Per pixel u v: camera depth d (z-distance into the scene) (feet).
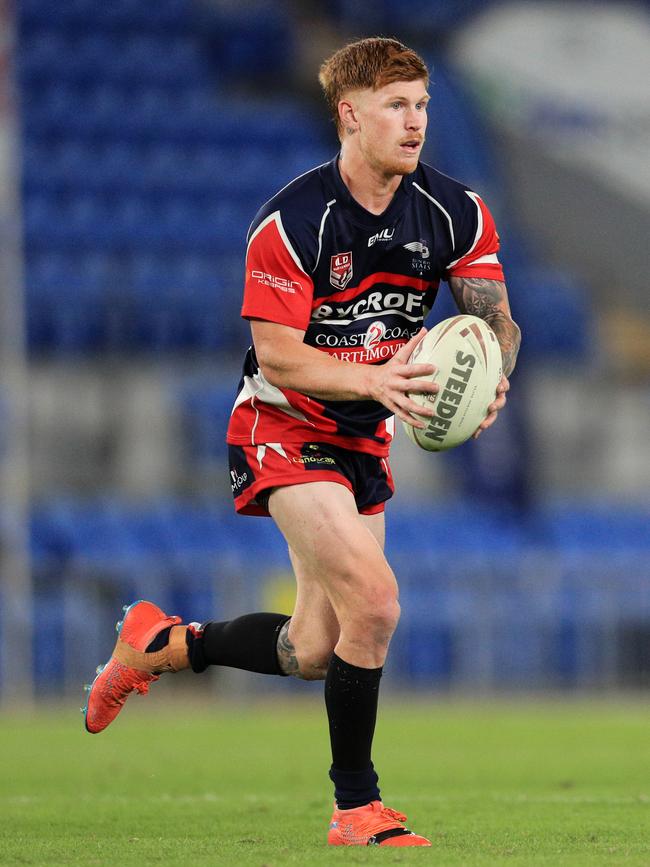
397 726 163.53
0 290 277.03
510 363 55.57
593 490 278.26
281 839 57.21
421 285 56.90
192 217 318.04
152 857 50.14
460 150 365.81
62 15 364.79
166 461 264.52
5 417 259.19
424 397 52.90
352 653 52.70
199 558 232.32
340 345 56.65
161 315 288.10
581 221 357.00
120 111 343.05
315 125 357.61
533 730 155.43
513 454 266.98
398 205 55.01
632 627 234.58
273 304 53.88
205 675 233.35
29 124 334.03
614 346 314.55
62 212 313.73
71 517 244.42
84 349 284.00
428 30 395.55
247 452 56.49
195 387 267.18
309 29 395.34
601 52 397.60
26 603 217.15
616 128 386.11
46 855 51.62
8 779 100.37
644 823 64.90
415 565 229.45
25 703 214.28
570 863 46.70
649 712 192.03
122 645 61.46
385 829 53.26
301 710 210.79
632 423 280.10
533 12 400.67
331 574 52.70
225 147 338.34
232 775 104.22
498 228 343.26
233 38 377.09
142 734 153.99
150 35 369.09
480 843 54.80
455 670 229.45
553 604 232.94
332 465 55.31
